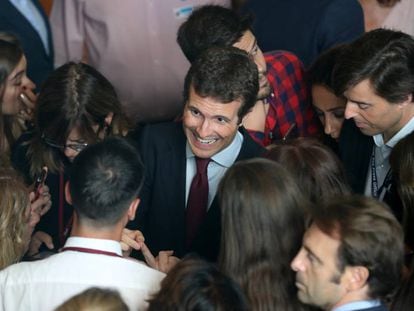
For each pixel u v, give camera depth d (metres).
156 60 8.79
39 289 4.84
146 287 4.88
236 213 4.77
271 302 4.74
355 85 5.87
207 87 5.52
